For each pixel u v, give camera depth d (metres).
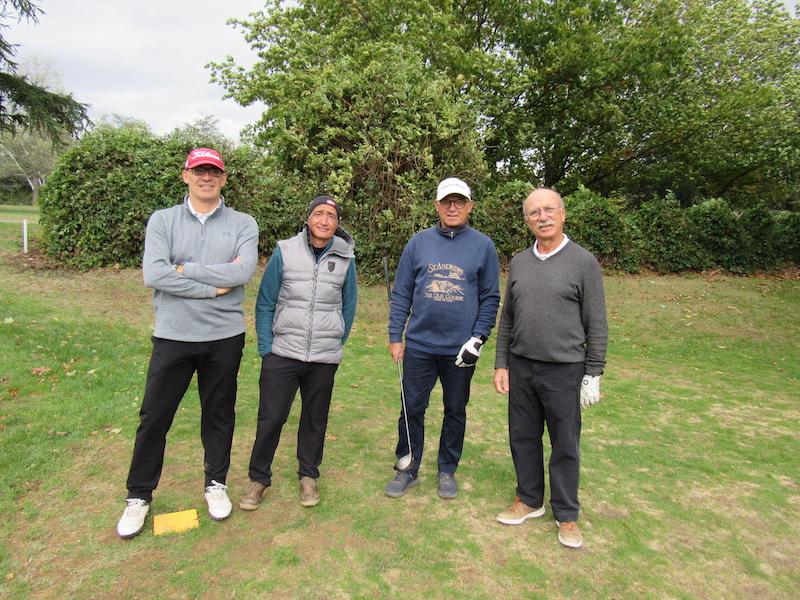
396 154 8.65
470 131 9.08
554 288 2.81
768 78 16.95
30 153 45.62
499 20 15.90
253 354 6.38
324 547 2.77
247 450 3.89
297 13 15.74
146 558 2.61
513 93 14.25
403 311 3.38
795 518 3.33
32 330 6.16
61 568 2.51
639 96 16.30
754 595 2.59
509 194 11.76
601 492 3.57
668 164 18.02
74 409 4.32
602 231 13.40
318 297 3.03
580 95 15.97
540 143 16.55
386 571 2.61
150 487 2.85
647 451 4.31
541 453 3.11
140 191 9.68
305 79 10.07
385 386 5.71
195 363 2.84
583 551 2.87
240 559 2.64
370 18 14.74
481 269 3.21
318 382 3.11
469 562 2.72
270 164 10.20
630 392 6.05
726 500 3.53
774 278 14.45
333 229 3.02
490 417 4.99
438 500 3.33
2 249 10.24
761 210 15.34
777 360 8.08
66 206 9.52
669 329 9.64
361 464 3.79
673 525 3.19
